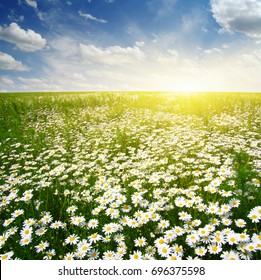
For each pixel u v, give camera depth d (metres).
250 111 12.98
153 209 3.23
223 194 3.28
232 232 2.60
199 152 5.87
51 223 3.47
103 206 3.48
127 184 4.45
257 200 3.31
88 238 2.98
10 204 4.04
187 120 10.56
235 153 5.30
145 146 7.08
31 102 16.72
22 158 6.62
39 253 2.90
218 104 14.74
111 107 15.32
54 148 7.54
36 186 4.74
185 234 2.92
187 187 4.23
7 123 11.55
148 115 12.08
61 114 14.03
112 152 6.93
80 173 4.91
